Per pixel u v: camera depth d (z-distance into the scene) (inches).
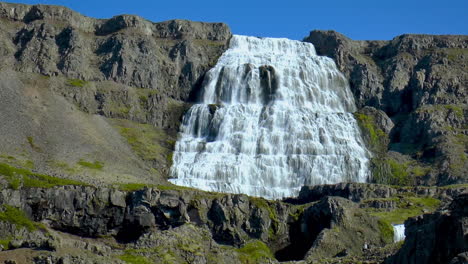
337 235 7859.3
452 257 5172.2
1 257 5585.6
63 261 5605.3
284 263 7170.3
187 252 6697.8
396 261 5718.5
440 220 5383.9
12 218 7765.8
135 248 6614.2
